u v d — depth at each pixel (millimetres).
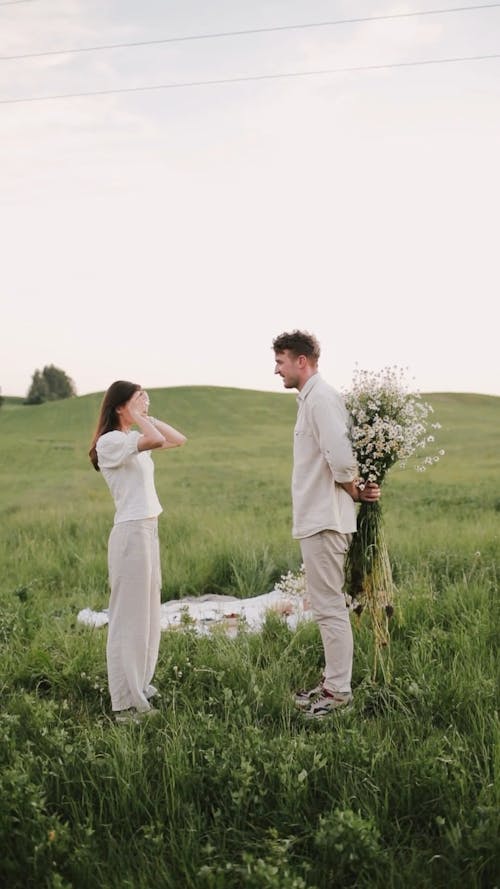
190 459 33094
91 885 3252
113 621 5051
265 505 17625
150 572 5102
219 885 3100
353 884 3242
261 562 9523
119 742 4172
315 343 5125
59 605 8227
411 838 3521
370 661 5520
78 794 3871
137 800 3738
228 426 47500
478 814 3482
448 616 6418
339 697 4980
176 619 7461
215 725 4309
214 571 9609
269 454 34531
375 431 4926
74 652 5922
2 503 20797
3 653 6023
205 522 13688
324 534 5004
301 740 4211
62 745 4125
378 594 5262
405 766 3873
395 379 5070
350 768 3936
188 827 3545
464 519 13766
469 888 3137
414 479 22375
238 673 5352
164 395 58406
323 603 5078
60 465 33281
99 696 5352
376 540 5246
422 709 4617
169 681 5262
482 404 52219
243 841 3500
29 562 10445
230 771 3861
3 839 3475
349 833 3275
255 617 7352
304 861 3291
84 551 11078
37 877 3312
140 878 3217
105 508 17094
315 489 5051
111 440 5082
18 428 49531
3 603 7906
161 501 19906
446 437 37219
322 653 5875
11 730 4410
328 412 4906
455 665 5148
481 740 4094
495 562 8414
